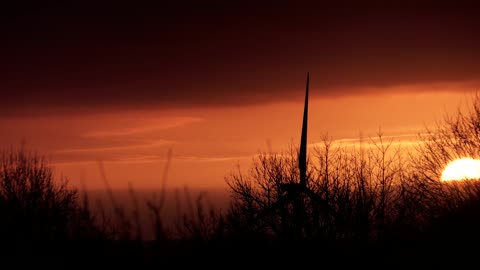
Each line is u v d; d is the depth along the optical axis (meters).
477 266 13.66
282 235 13.41
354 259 13.98
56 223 9.95
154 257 7.07
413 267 13.78
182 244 7.47
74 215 8.35
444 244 14.28
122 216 6.59
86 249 7.90
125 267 7.05
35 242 10.48
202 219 6.88
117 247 7.30
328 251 13.80
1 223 11.52
